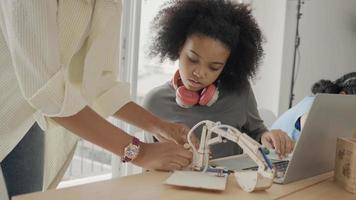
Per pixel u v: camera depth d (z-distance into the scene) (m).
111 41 0.84
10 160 0.86
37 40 0.62
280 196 0.71
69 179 1.67
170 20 1.24
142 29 1.80
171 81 1.31
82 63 0.81
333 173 0.89
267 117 1.68
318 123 0.81
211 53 1.11
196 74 1.15
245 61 1.28
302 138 0.78
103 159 1.83
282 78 2.53
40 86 0.63
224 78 1.29
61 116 0.67
